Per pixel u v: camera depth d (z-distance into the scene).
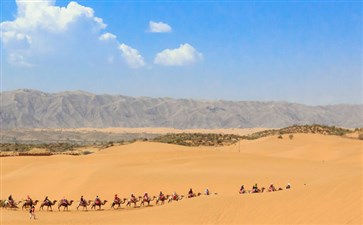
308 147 119.50
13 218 39.56
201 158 82.06
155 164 76.00
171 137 198.25
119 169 69.38
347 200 27.31
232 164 76.81
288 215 28.48
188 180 61.41
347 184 29.45
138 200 50.56
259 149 128.25
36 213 44.62
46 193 60.25
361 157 97.81
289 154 115.06
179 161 79.25
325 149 114.88
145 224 32.41
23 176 68.25
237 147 139.50
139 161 81.81
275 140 139.62
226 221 30.44
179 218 32.50
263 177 63.34
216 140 188.38
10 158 91.94
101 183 61.56
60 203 47.75
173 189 58.38
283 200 31.03
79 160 87.38
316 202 28.78
